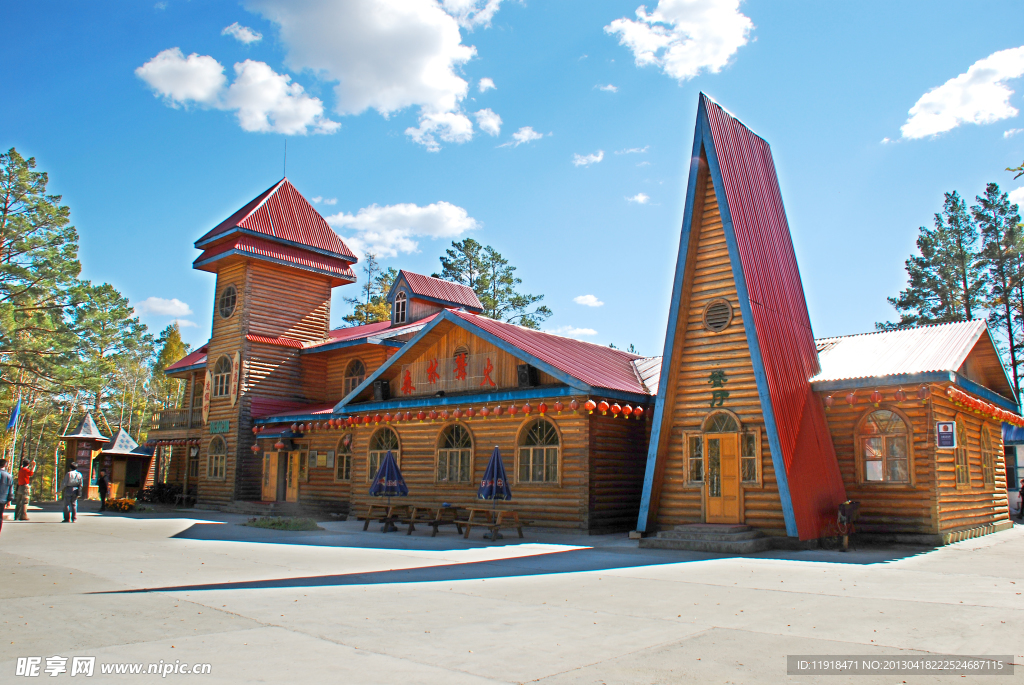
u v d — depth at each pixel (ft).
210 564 40.06
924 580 35.60
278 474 98.12
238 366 102.89
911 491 54.29
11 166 126.21
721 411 55.21
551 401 63.98
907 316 139.13
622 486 65.62
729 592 31.81
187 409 120.16
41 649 20.92
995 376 71.67
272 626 24.22
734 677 18.66
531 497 64.80
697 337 57.52
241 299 104.53
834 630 24.04
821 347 67.36
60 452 191.31
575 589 32.53
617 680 18.39
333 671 18.97
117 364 160.66
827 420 58.59
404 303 108.06
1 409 161.58
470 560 43.39
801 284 64.49
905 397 53.52
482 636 23.07
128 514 86.84
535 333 74.95
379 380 79.46
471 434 70.38
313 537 57.67
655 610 27.55
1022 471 97.91
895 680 18.37
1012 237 126.82
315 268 109.60
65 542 51.03
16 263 126.41
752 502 53.21
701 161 57.36
